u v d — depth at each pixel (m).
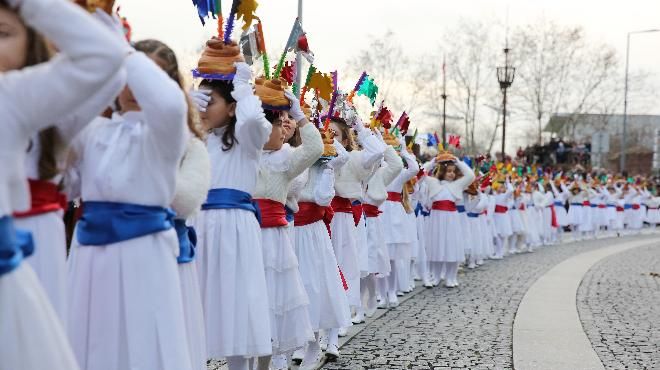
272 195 5.18
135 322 3.23
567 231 31.38
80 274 3.30
